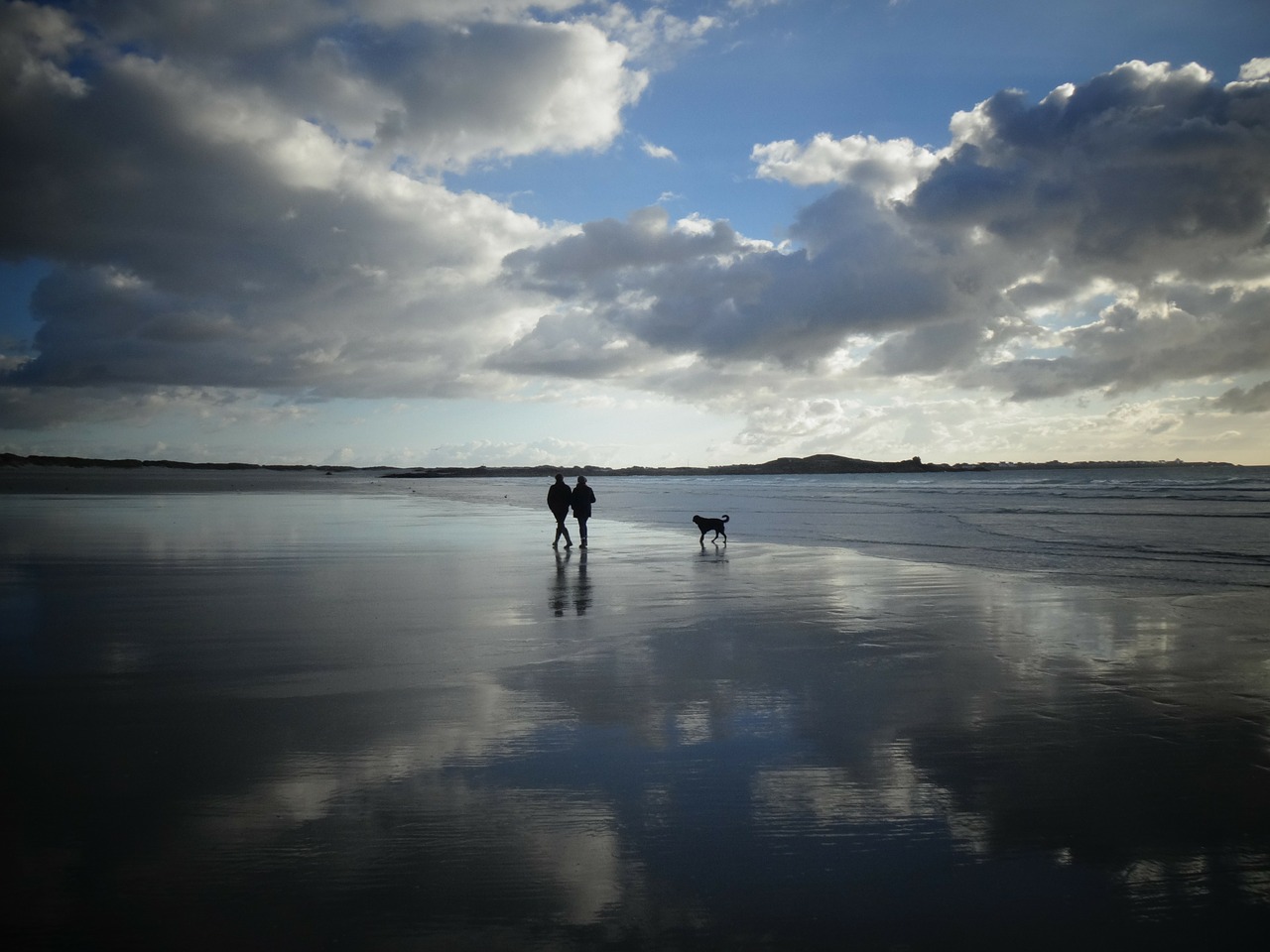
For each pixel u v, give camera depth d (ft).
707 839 12.57
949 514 107.55
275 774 15.11
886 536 71.46
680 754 16.22
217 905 10.63
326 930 10.09
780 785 14.62
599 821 13.16
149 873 11.44
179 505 125.70
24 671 22.52
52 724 17.99
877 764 15.69
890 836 12.67
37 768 15.39
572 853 12.10
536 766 15.56
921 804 13.83
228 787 14.46
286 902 10.71
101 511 106.93
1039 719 18.40
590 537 69.21
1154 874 11.54
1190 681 21.57
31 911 10.44
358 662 23.61
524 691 20.63
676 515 113.09
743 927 10.21
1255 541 63.00
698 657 24.32
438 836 12.61
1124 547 59.16
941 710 19.10
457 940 9.90
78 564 47.70
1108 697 20.13
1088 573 44.09
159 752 16.26
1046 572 44.65
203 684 21.26
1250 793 14.28
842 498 176.35
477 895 10.93
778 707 19.30
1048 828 12.94
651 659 24.04
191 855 11.96
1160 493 161.58
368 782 14.71
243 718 18.43
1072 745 16.74
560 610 32.42
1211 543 61.57
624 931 10.11
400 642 26.43
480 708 19.20
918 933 10.11
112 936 9.92
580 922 10.29
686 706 19.39
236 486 262.47
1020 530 77.92
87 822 13.05
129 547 57.93
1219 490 173.17
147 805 13.67
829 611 32.19
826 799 14.02
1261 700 19.88
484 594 36.55
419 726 17.89
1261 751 16.38
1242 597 35.35
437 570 45.42
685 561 50.16
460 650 25.31
